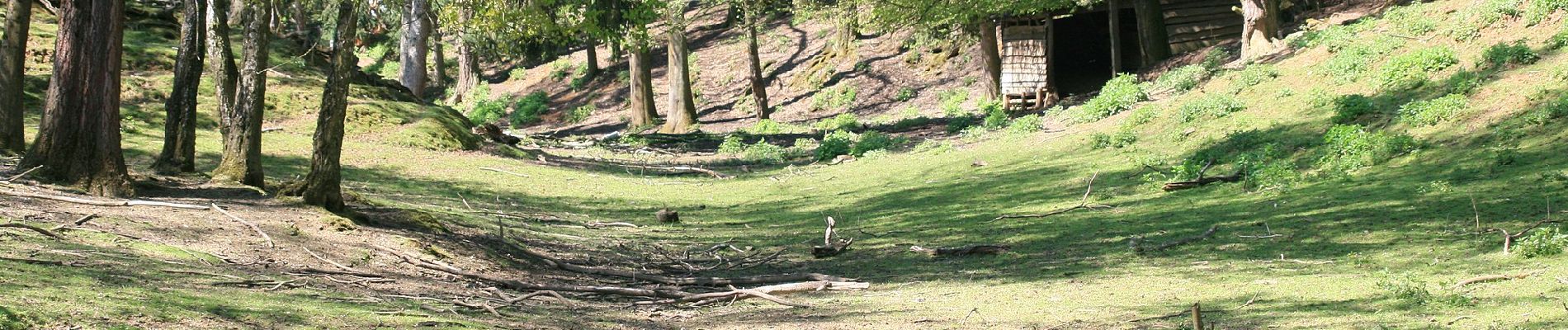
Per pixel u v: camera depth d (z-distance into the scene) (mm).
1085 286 9617
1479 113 15172
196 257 8875
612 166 24547
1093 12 38625
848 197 18609
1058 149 20875
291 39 29844
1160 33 30875
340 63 12328
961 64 41031
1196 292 8867
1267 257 10312
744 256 13008
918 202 17281
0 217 9023
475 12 12664
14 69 15242
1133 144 19797
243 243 9898
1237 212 13094
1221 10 31172
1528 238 9094
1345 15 26781
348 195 13898
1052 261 11312
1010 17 30844
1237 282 9172
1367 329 6965
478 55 54000
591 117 46500
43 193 10648
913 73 42531
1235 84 21328
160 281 7488
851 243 13547
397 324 7055
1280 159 16266
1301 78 20188
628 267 11961
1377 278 8688
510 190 19297
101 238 8961
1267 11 24672
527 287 9711
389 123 23641
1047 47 30438
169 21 28375
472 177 20156
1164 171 17078
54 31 24719
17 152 15219
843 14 33500
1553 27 17094
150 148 18281
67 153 11578
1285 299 8266
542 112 49125
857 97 41469
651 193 20219
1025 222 14406
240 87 14102
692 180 22594
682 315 8883
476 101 51688
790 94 44781
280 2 15203
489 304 8367
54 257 7773
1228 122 19266
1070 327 7746
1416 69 17781
